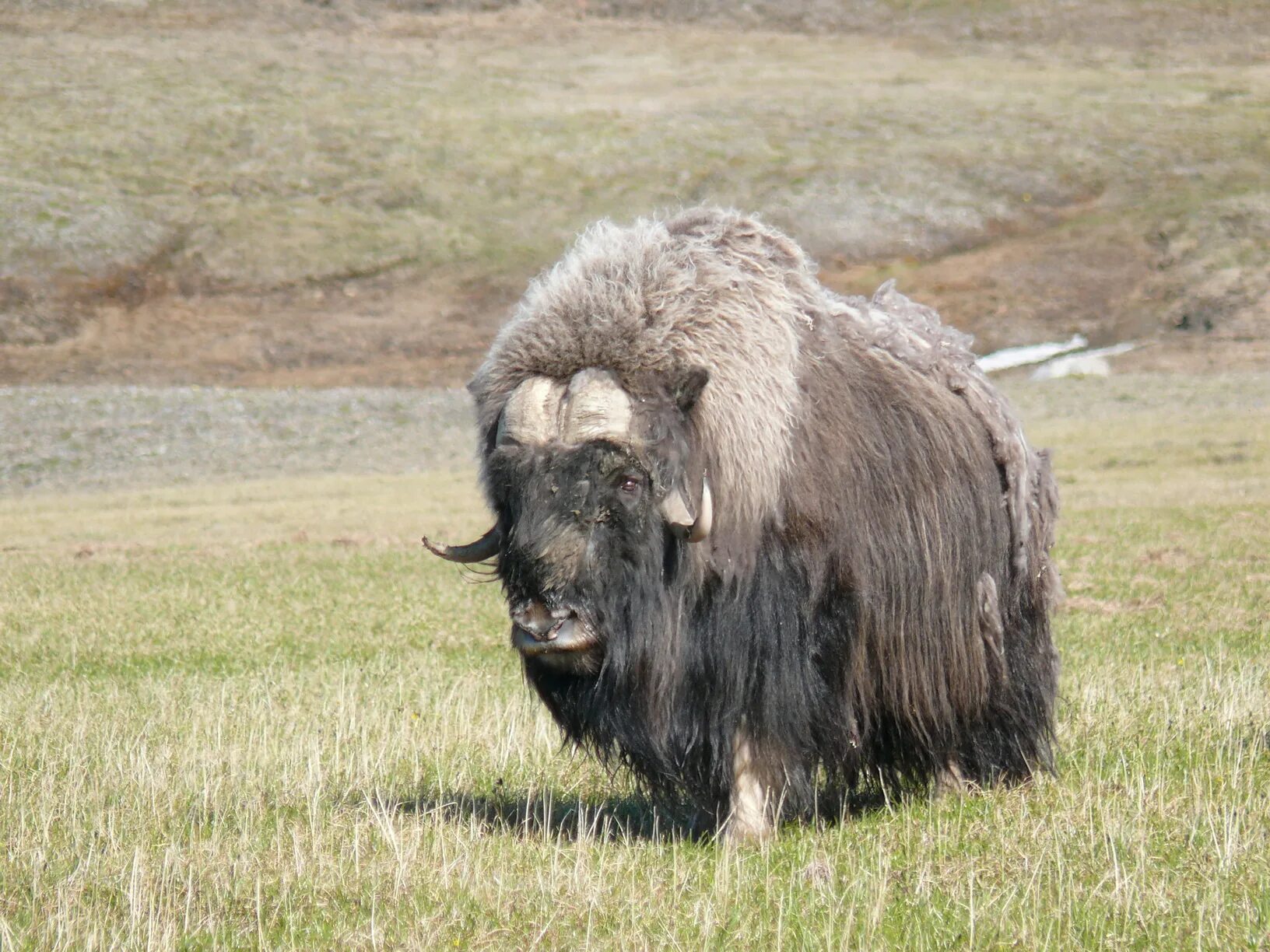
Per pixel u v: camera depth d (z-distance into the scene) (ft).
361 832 78.28
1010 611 92.17
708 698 77.15
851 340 87.30
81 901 66.90
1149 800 80.02
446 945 61.82
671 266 76.79
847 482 80.23
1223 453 398.42
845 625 80.43
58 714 118.11
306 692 129.59
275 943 63.16
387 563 259.19
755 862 73.31
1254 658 137.80
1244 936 59.77
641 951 60.13
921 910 64.28
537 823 83.56
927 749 87.86
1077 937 60.23
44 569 259.80
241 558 272.10
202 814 84.79
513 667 146.51
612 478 71.72
